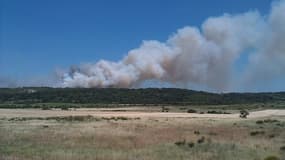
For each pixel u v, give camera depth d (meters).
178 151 25.47
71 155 22.73
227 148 27.22
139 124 55.22
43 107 155.50
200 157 22.88
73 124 55.19
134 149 26.30
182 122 61.59
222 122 61.97
